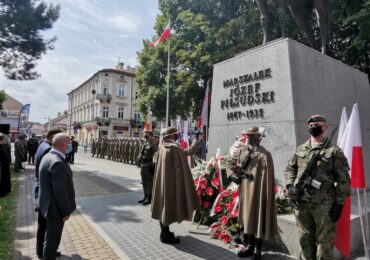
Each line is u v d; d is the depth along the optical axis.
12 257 4.17
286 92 5.62
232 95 6.86
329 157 3.24
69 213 3.63
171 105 22.14
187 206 4.63
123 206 7.18
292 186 3.41
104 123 48.72
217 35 18.75
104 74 49.22
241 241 4.57
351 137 4.23
